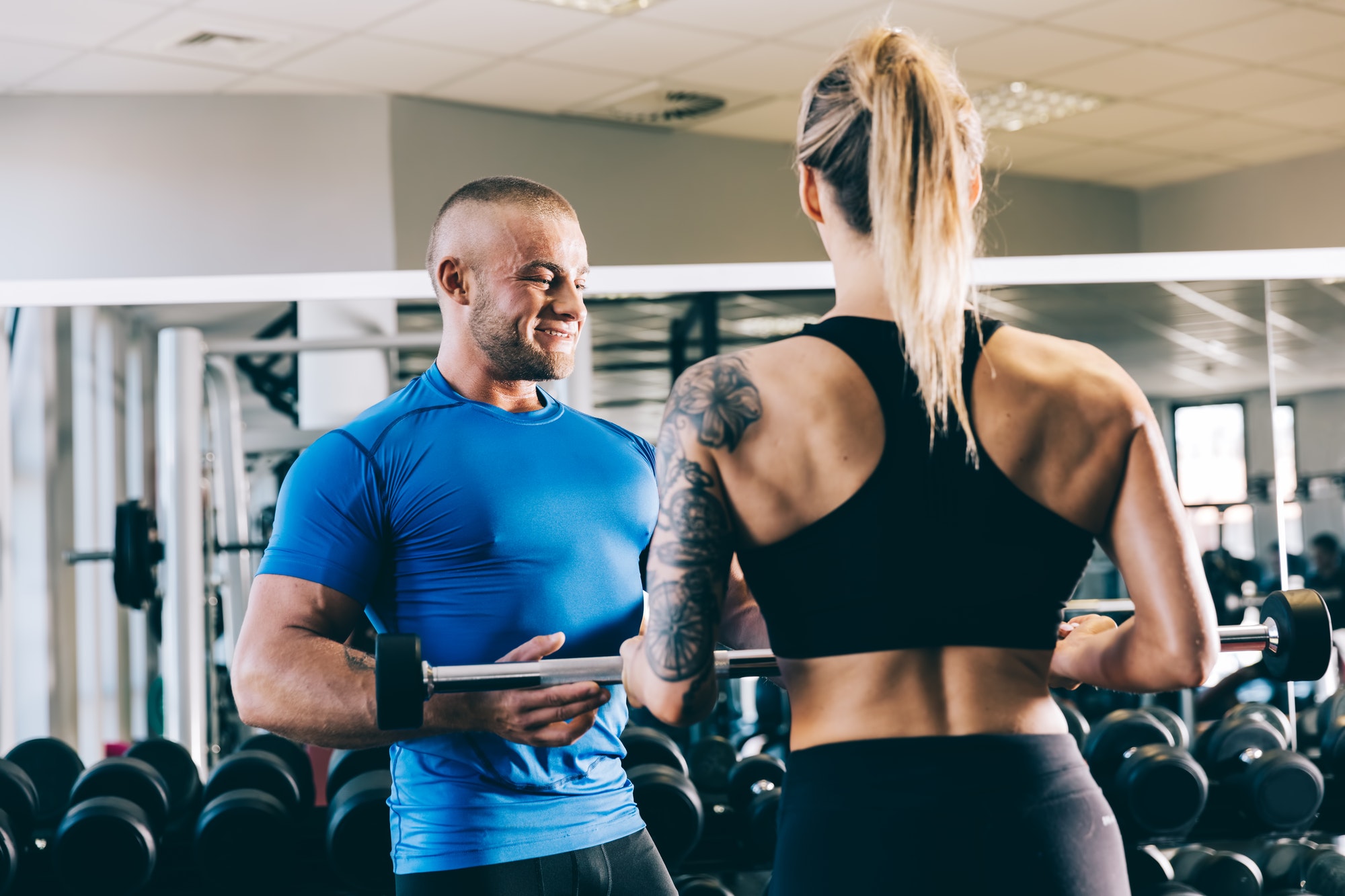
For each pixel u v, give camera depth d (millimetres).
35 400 4555
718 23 3838
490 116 4598
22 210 4312
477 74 4254
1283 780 2996
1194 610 955
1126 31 3945
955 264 943
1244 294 3932
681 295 4121
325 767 3420
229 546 3771
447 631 1402
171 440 3457
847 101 978
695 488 959
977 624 933
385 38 3906
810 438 940
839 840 916
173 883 2844
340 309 3789
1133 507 962
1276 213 5234
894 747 921
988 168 5207
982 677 935
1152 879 2799
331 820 2520
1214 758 3299
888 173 939
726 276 3773
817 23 3848
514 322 1451
